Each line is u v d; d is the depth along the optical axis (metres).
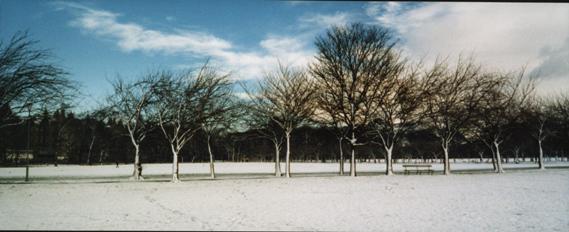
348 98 37.16
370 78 37.38
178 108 32.38
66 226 11.95
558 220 12.97
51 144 74.81
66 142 88.25
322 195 20.45
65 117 75.12
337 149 91.00
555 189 22.81
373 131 40.47
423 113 38.22
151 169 56.94
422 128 41.78
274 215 14.16
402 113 37.78
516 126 48.41
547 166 59.53
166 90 32.22
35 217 13.73
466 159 108.38
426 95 37.75
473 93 39.81
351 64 37.09
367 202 17.59
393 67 37.62
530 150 91.56
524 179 30.81
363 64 37.38
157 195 20.80
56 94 29.02
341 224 12.40
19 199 19.12
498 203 17.02
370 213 14.52
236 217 13.73
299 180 31.58
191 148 87.44
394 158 98.56
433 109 39.16
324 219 13.29
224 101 35.09
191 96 32.62
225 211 15.12
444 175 37.19
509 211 14.85
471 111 39.47
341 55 37.16
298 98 37.62
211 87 33.09
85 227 11.79
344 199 18.73
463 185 25.77
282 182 29.45
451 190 22.59
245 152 100.56
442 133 40.31
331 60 37.25
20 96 28.27
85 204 17.25
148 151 94.12
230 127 39.31
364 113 37.78
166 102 32.84
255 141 89.94
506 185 25.53
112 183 28.89
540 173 39.31
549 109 57.69
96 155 92.81
